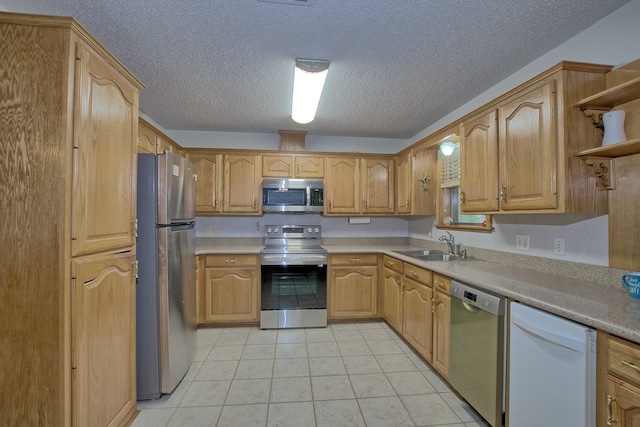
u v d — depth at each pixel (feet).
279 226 12.36
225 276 10.61
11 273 3.93
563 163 4.91
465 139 7.48
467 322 5.99
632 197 4.82
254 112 9.74
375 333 10.16
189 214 7.82
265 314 10.55
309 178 11.66
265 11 4.95
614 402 3.49
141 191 6.39
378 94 8.23
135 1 4.72
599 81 5.04
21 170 3.91
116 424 5.24
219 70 6.95
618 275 5.03
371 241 13.05
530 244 6.84
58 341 3.95
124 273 5.44
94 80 4.45
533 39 5.71
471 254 8.87
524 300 4.65
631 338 3.29
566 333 3.97
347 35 5.60
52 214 3.93
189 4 4.79
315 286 10.79
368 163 12.00
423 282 7.98
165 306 6.50
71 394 4.09
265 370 7.71
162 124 11.07
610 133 4.71
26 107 3.91
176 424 5.72
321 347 9.07
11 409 3.94
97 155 4.54
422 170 10.64
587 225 5.53
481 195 6.84
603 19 5.11
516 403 4.80
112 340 5.07
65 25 3.94
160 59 6.46
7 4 4.78
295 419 5.87
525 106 5.59
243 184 11.38
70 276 4.06
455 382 6.41
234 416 5.96
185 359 7.38
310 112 8.93
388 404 6.33
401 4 4.78
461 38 5.67
